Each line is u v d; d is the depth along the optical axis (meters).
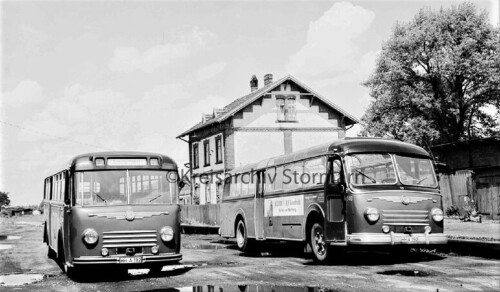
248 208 17.86
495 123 41.53
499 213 25.38
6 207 83.44
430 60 39.78
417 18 42.25
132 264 11.94
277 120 39.72
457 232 17.97
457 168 30.30
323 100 40.22
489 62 37.50
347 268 12.23
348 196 12.45
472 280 9.99
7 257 17.52
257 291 9.17
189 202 46.16
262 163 17.19
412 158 13.14
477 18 39.41
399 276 10.69
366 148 12.88
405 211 12.45
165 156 12.16
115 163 11.70
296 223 14.69
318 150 13.84
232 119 39.12
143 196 11.64
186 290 9.52
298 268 12.55
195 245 22.00
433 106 39.84
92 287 10.50
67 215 11.70
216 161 40.91
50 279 11.86
